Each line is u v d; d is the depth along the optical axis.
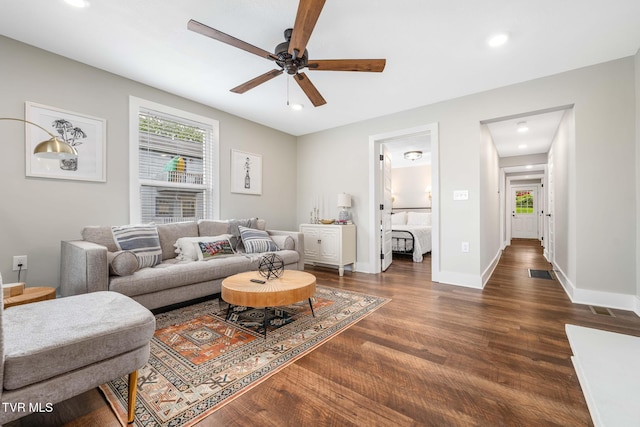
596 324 2.20
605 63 2.62
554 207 4.56
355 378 1.50
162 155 3.28
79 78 2.63
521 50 2.42
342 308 2.59
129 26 2.14
